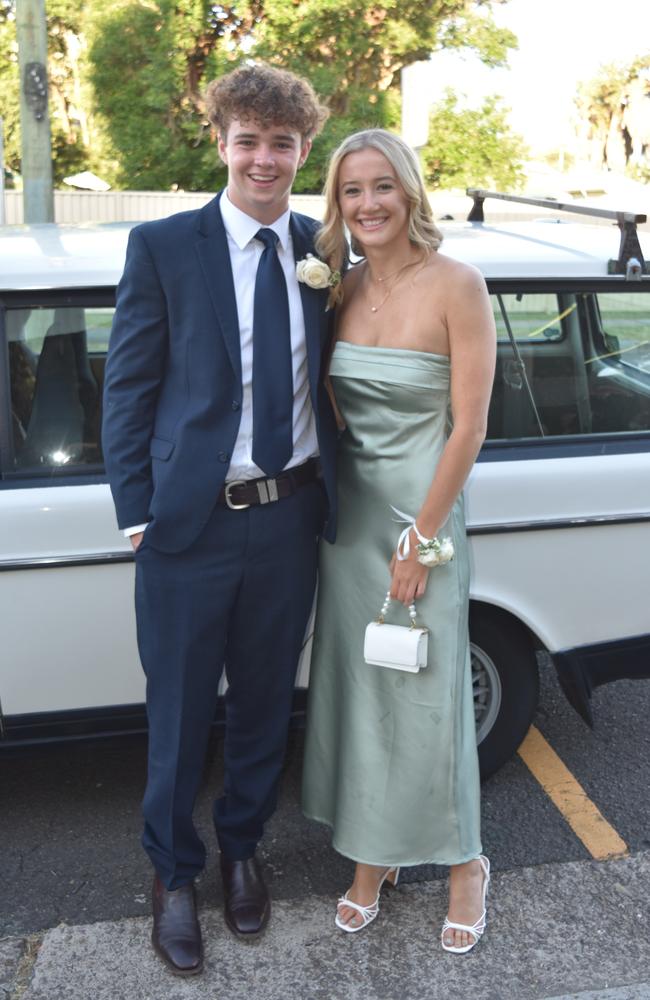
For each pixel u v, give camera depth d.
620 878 2.91
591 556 3.09
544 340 3.09
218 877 2.93
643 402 3.17
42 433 2.85
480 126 16.12
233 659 2.62
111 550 2.85
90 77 15.22
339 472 2.60
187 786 2.61
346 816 2.67
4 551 2.79
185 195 14.57
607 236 3.38
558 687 4.00
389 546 2.54
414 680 2.57
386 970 2.58
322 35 14.67
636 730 3.71
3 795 3.33
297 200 11.86
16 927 2.73
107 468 2.47
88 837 3.11
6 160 19.19
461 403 2.39
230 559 2.46
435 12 15.15
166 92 14.65
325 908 2.80
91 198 14.40
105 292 2.84
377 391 2.45
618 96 35.69
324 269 2.40
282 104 2.27
